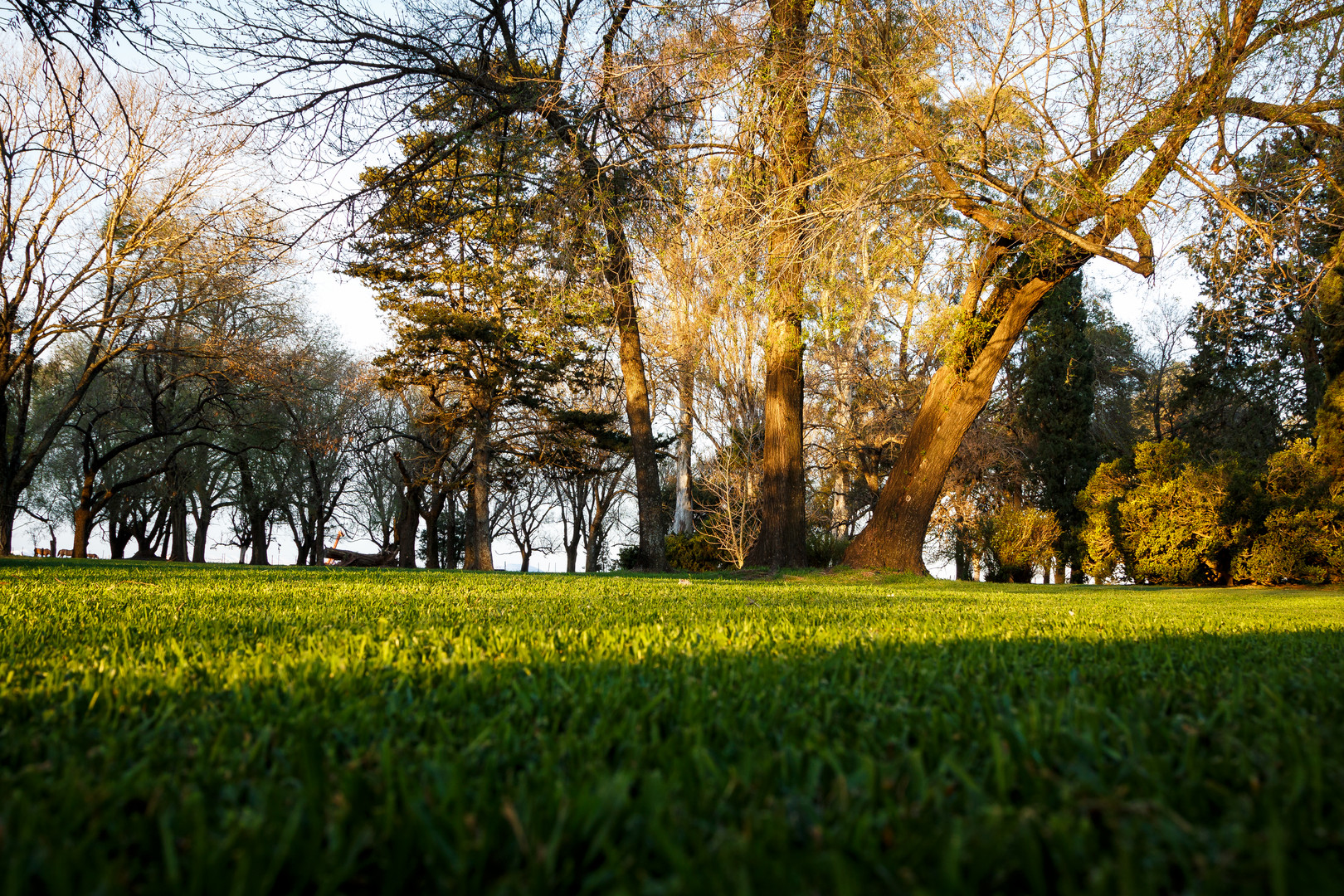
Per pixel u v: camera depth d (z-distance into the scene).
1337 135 10.69
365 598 6.23
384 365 24.69
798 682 2.25
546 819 1.07
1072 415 27.64
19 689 2.05
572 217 14.32
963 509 27.80
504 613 5.00
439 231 15.56
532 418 26.58
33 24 6.43
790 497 16.22
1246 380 28.25
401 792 1.18
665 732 1.68
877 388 26.34
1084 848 0.96
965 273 12.69
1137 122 10.22
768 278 12.04
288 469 33.59
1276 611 7.76
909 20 11.16
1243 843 0.95
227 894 0.88
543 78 13.48
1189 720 1.73
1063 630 4.58
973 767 1.40
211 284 22.78
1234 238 10.84
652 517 18.77
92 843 1.00
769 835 0.98
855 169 11.48
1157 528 17.61
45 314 20.72
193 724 1.65
